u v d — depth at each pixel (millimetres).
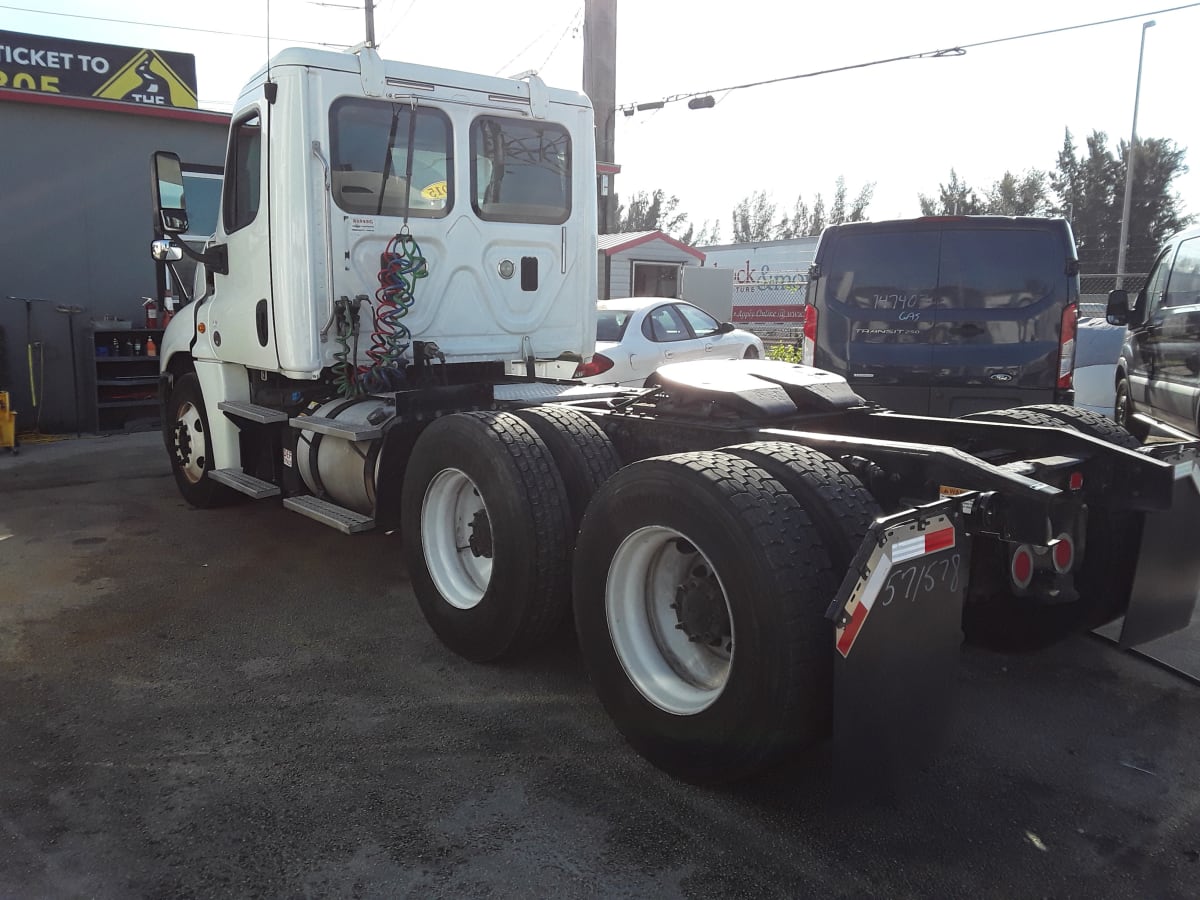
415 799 2994
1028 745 3334
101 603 4926
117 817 2895
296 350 4891
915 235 6391
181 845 2748
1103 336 10336
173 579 5340
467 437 3855
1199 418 7012
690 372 4129
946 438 4008
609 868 2629
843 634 2436
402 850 2719
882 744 2582
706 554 2770
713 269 24562
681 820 2865
